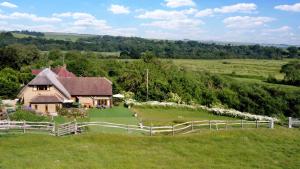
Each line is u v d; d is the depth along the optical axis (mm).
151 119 68000
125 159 37312
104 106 84125
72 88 86062
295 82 128875
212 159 39094
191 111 85125
